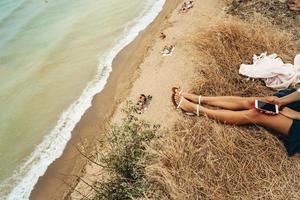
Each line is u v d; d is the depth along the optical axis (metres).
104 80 7.81
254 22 6.61
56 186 5.91
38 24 10.62
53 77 8.35
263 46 5.95
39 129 7.17
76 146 6.51
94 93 7.55
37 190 6.02
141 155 4.73
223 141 4.64
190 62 6.58
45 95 7.92
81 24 9.98
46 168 6.34
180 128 5.13
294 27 6.47
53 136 6.93
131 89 6.89
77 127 6.92
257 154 4.51
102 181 4.98
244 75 5.60
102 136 6.36
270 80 5.42
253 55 5.84
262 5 7.21
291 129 4.36
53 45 9.40
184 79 6.29
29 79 8.51
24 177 6.32
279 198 4.09
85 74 8.16
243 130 4.77
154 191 4.39
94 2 11.05
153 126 5.30
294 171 4.32
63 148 6.59
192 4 8.52
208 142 4.68
